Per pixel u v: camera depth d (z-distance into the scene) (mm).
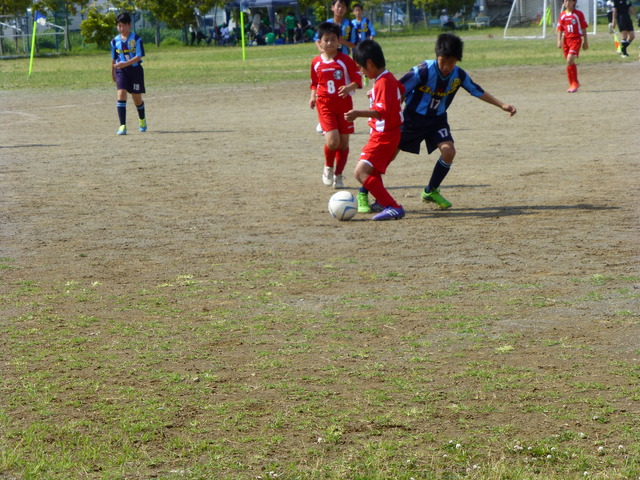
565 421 4422
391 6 88500
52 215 10227
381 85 9438
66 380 5102
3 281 7363
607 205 10000
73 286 7172
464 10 93875
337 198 9633
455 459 4043
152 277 7422
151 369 5258
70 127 20297
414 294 6754
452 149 9906
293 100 25734
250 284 7133
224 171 13445
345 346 5605
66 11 74938
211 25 93750
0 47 66750
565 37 24641
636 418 4426
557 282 6977
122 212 10352
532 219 9430
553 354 5371
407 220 9664
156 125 20531
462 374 5074
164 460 4090
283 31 82125
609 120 18297
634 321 5949
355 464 4016
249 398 4797
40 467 4027
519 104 22578
